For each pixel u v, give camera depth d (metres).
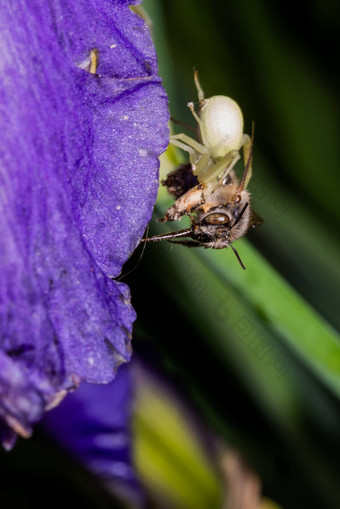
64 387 0.10
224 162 0.13
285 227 0.17
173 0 0.17
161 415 0.14
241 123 0.13
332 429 0.16
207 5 0.17
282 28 0.17
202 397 0.16
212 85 0.17
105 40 0.11
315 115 0.17
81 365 0.11
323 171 0.17
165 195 0.14
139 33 0.11
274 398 0.16
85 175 0.11
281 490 0.16
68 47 0.11
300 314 0.14
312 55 0.17
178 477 0.14
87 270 0.11
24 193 0.10
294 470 0.16
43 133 0.11
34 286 0.10
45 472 0.14
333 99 0.17
